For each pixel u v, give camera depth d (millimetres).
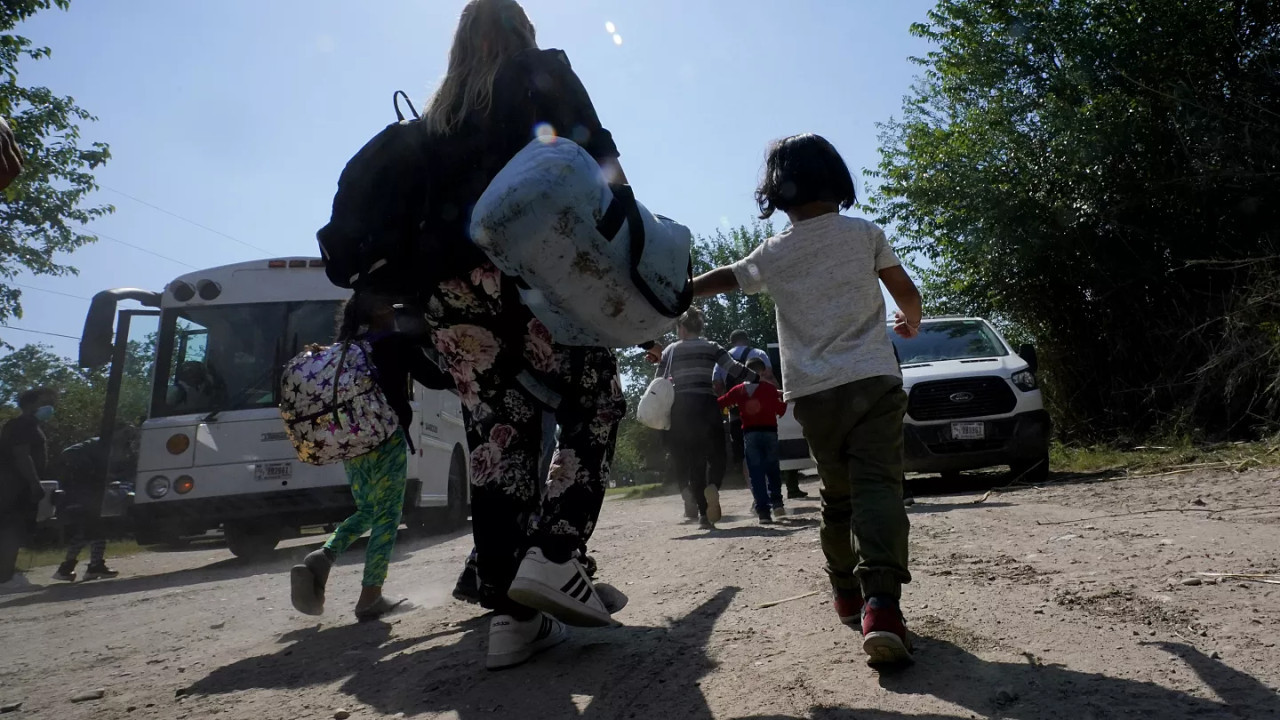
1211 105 13812
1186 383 12883
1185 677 2387
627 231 2600
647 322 2699
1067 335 16125
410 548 8945
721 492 15508
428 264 2842
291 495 8961
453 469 11266
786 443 10758
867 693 2430
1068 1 15750
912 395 9898
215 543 13852
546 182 2447
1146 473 9758
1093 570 3885
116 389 9562
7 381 44094
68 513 10156
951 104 18750
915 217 17844
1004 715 2197
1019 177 15766
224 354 9445
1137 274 14383
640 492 25672
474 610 4270
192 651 4129
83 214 19516
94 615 6000
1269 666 2426
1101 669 2502
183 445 9023
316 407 4312
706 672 2742
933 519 6426
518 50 2920
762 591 3965
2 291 20031
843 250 2961
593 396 2975
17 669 4043
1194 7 14336
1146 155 14320
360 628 4172
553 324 2672
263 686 3189
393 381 4449
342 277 3049
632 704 2500
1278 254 12055
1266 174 12773
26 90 17219
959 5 17078
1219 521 5168
